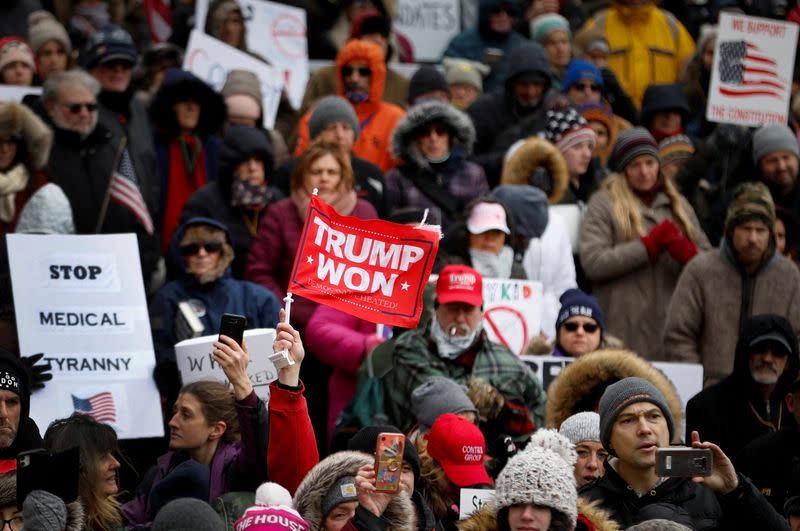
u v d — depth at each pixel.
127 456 28.34
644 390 22.80
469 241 32.81
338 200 33.22
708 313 33.41
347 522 21.31
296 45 45.44
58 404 28.03
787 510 23.44
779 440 25.88
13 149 32.59
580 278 36.31
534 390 28.27
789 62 42.12
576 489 22.36
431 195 36.38
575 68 42.69
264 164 34.69
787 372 28.23
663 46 49.28
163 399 29.09
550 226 35.00
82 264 28.66
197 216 34.34
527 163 36.84
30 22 41.44
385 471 20.53
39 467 19.36
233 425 24.81
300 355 22.33
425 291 30.11
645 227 35.75
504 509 20.22
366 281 23.11
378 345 28.89
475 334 28.28
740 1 52.03
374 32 43.81
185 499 18.92
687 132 46.19
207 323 30.45
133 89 37.59
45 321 28.34
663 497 22.47
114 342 28.52
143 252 34.81
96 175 34.53
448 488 24.09
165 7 48.22
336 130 36.91
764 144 39.28
